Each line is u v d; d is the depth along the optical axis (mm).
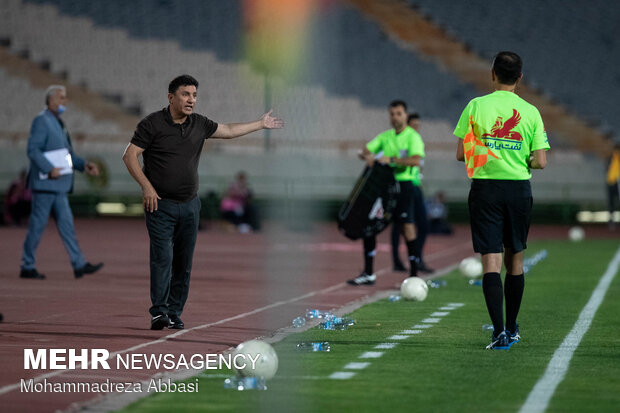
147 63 119250
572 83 125500
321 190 107688
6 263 49719
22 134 107188
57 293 35438
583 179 110438
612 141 115750
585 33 132000
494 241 22672
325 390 17516
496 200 22516
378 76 122188
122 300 33250
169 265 25797
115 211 106750
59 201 40562
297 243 72125
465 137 22859
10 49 117625
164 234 25641
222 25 124375
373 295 35500
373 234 39375
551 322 27906
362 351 22125
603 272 47125
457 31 130750
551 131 117062
